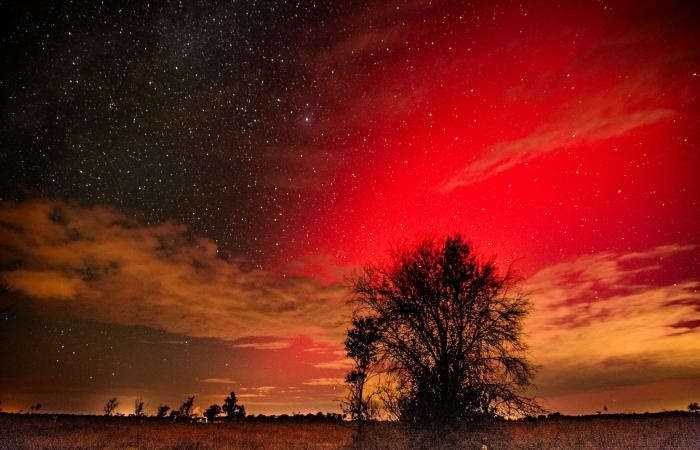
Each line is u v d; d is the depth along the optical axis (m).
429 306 16.22
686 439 19.30
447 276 16.23
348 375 17.08
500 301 16.14
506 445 15.19
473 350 15.73
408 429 15.39
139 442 21.08
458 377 15.38
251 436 26.30
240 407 51.03
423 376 15.64
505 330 15.65
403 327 16.58
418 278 16.53
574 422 35.44
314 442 22.62
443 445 14.70
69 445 18.53
